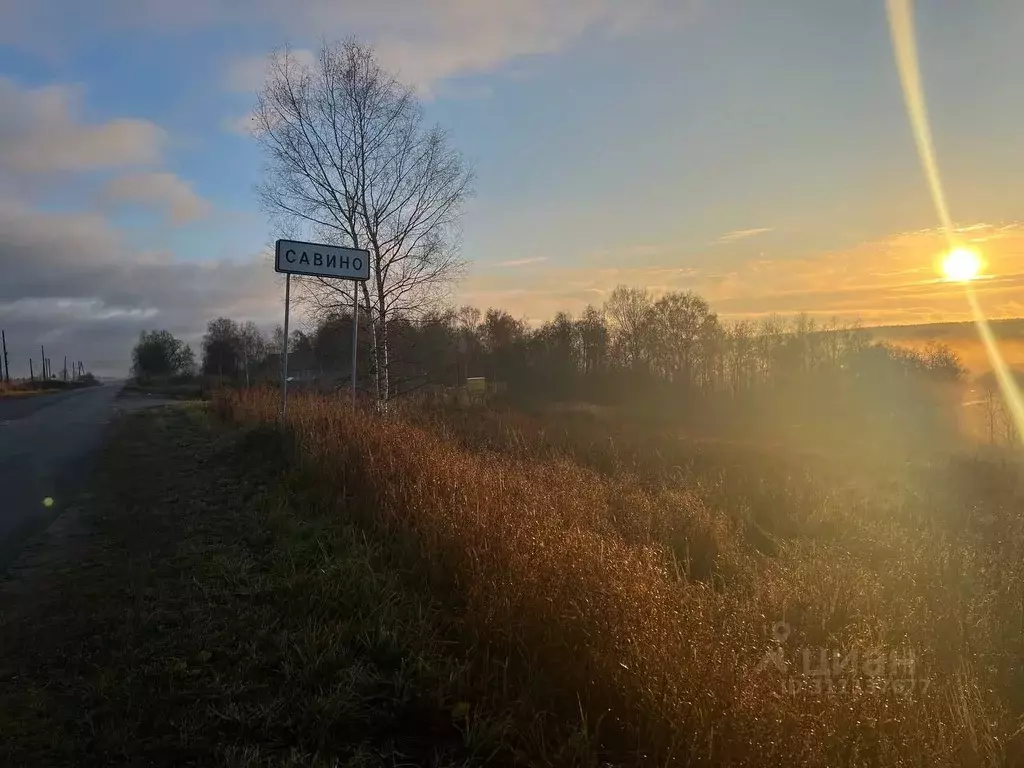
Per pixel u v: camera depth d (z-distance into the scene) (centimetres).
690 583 614
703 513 862
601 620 386
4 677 363
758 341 6731
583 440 1706
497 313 6875
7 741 304
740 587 617
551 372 6694
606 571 445
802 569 648
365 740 319
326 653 384
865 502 1125
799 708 320
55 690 352
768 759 289
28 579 521
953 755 323
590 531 604
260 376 4544
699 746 298
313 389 1922
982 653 485
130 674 366
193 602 466
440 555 531
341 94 1705
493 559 491
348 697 347
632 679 340
